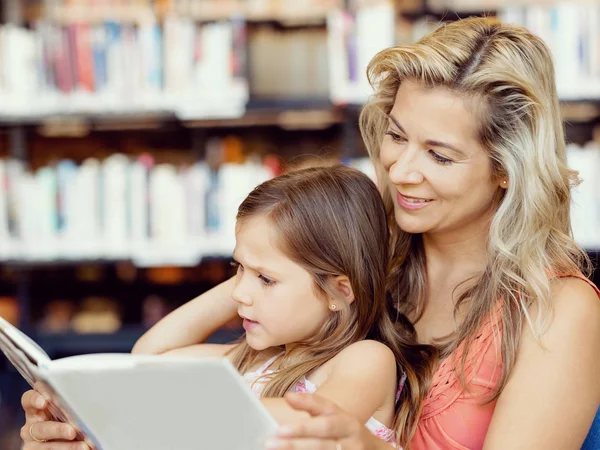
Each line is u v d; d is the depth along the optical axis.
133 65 2.73
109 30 2.72
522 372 1.10
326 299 1.19
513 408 1.08
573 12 2.57
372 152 1.40
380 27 2.64
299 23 2.98
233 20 2.72
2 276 3.18
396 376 1.23
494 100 1.14
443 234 1.29
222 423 0.78
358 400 1.03
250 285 1.19
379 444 0.90
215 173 2.84
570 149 2.62
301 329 1.19
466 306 1.26
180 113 2.75
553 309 1.11
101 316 2.99
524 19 2.62
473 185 1.18
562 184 1.19
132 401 0.78
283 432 0.77
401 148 1.21
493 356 1.16
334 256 1.18
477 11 3.00
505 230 1.18
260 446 0.79
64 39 2.72
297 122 3.05
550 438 1.06
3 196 2.76
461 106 1.14
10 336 0.88
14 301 3.07
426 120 1.15
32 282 3.18
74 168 2.77
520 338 1.13
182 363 0.72
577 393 1.08
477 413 1.17
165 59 2.72
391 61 1.18
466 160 1.16
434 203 1.20
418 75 1.16
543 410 1.07
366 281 1.21
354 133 2.80
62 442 1.07
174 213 2.76
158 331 1.43
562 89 2.59
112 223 2.76
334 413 0.81
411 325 1.32
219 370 0.72
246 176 2.76
